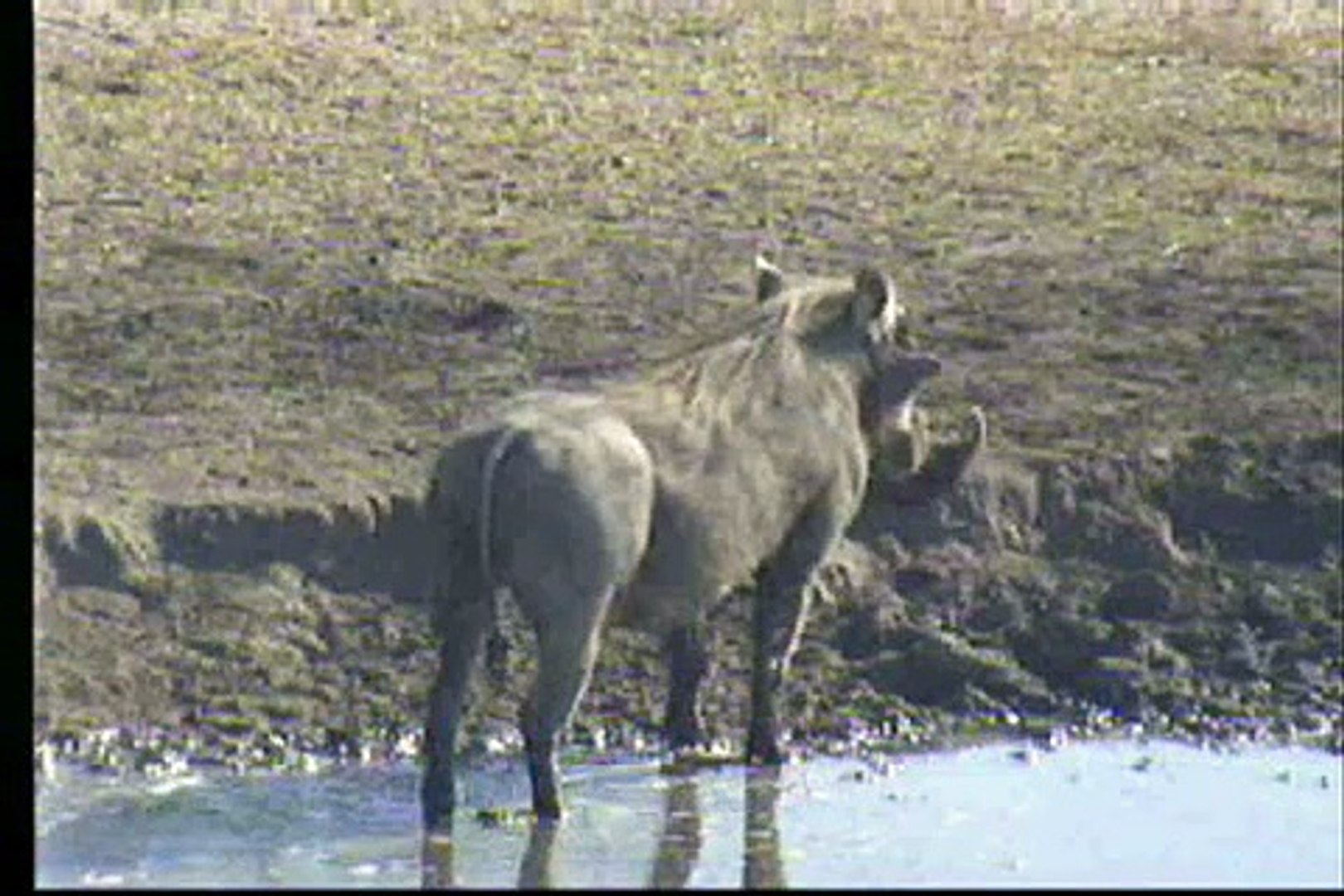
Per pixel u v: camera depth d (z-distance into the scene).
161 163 37.00
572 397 23.34
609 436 22.70
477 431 22.64
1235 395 31.08
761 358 24.19
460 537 22.52
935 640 27.05
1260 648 27.52
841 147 38.78
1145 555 28.50
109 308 32.41
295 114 39.16
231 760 24.81
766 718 24.92
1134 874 21.80
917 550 28.08
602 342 32.06
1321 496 29.20
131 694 25.62
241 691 25.84
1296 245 35.50
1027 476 28.92
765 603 24.75
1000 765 25.06
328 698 25.89
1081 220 36.25
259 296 32.91
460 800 23.72
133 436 29.14
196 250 34.22
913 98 41.03
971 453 25.72
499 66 41.75
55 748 24.84
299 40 42.22
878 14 45.53
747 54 43.00
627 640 26.81
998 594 27.84
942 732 26.05
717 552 23.42
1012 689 26.73
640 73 41.81
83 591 26.38
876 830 22.97
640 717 25.92
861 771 24.84
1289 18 46.03
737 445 23.62
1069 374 31.50
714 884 21.39
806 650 27.05
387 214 35.72
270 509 27.30
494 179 37.16
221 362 31.31
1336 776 24.83
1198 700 26.73
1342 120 40.31
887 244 35.25
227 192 36.22
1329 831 23.03
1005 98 41.19
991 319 32.94
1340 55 43.59
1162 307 33.38
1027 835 22.84
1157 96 41.34
